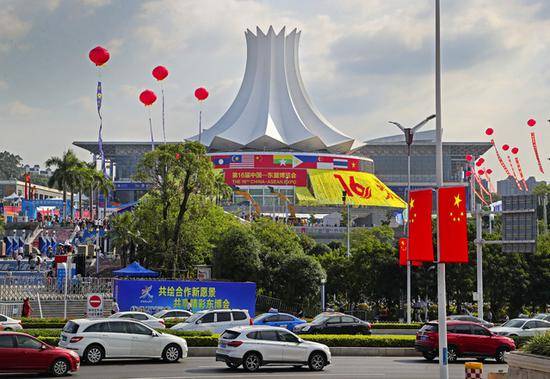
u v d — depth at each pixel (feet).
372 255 485.15
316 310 463.83
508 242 327.88
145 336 231.30
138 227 485.15
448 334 260.62
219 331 292.20
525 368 154.30
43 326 318.86
